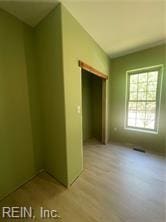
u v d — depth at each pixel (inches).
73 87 81.1
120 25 91.8
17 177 79.0
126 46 124.7
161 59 121.5
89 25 90.0
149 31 100.3
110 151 131.6
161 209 61.8
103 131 153.0
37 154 93.2
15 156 77.8
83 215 58.8
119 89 152.6
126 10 76.5
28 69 84.8
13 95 76.1
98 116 174.1
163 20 87.2
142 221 55.9
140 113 142.5
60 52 71.2
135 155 121.6
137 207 63.0
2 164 70.7
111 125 164.6
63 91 73.0
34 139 90.5
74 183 81.8
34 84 89.4
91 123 179.5
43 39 82.4
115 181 83.4
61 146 79.3
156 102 129.8
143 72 136.5
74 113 83.2
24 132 83.3
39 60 88.2
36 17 78.4
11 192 74.6
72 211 61.0
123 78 148.2
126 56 143.6
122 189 75.8
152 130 134.6
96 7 72.9
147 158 115.4
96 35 103.7
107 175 90.2
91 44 105.3
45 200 68.1
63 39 70.0
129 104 150.6
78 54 86.0
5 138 72.2
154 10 77.1
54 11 71.2
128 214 59.2
